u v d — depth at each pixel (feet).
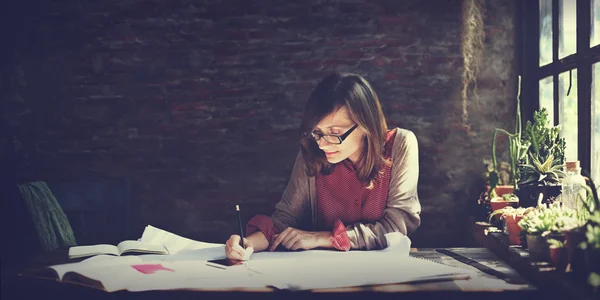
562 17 9.52
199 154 12.27
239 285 4.71
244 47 12.18
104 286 4.65
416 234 12.10
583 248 4.50
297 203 7.52
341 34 12.08
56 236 9.31
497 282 4.83
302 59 12.12
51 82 12.31
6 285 4.86
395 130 7.55
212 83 12.23
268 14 12.14
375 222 7.20
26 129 12.32
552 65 10.04
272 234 6.64
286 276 4.99
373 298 4.50
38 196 9.18
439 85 12.07
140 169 12.31
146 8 12.25
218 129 12.25
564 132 9.45
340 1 12.07
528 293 4.51
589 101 8.26
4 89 12.29
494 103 12.07
